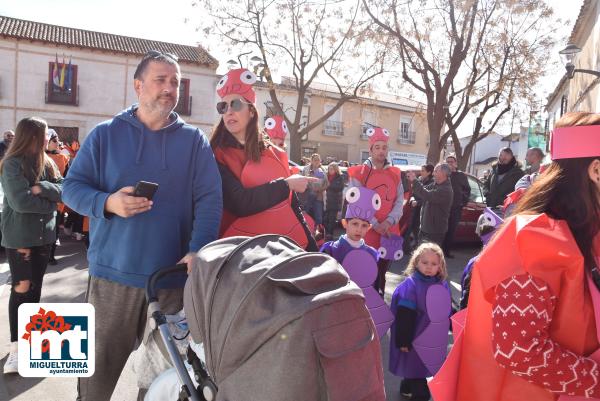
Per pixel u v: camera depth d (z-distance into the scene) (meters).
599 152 1.40
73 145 12.14
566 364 1.29
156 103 2.21
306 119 32.66
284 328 1.33
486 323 1.52
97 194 2.12
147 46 26.61
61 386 3.34
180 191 2.30
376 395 1.37
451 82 14.40
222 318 1.48
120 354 2.34
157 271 2.03
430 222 7.43
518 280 1.36
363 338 1.39
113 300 2.25
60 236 9.23
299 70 19.39
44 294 5.48
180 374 1.69
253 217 2.61
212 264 1.59
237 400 1.40
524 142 29.16
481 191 9.94
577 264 1.32
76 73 24.58
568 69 9.45
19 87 23.69
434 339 3.30
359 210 3.49
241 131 2.68
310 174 9.70
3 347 3.91
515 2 14.50
